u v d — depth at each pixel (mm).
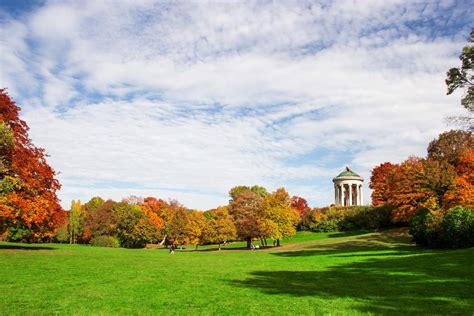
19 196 36750
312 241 70375
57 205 41688
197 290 17359
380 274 22297
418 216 44219
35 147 40625
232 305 13961
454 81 29625
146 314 12523
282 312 12711
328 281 20203
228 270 26469
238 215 87188
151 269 26562
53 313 12531
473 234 34688
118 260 34156
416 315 11953
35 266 26172
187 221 85938
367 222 85562
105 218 91938
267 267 28812
